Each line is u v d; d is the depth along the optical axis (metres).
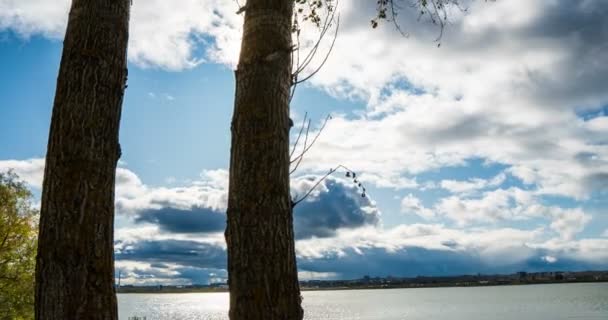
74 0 4.60
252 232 3.64
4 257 21.88
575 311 101.94
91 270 3.95
